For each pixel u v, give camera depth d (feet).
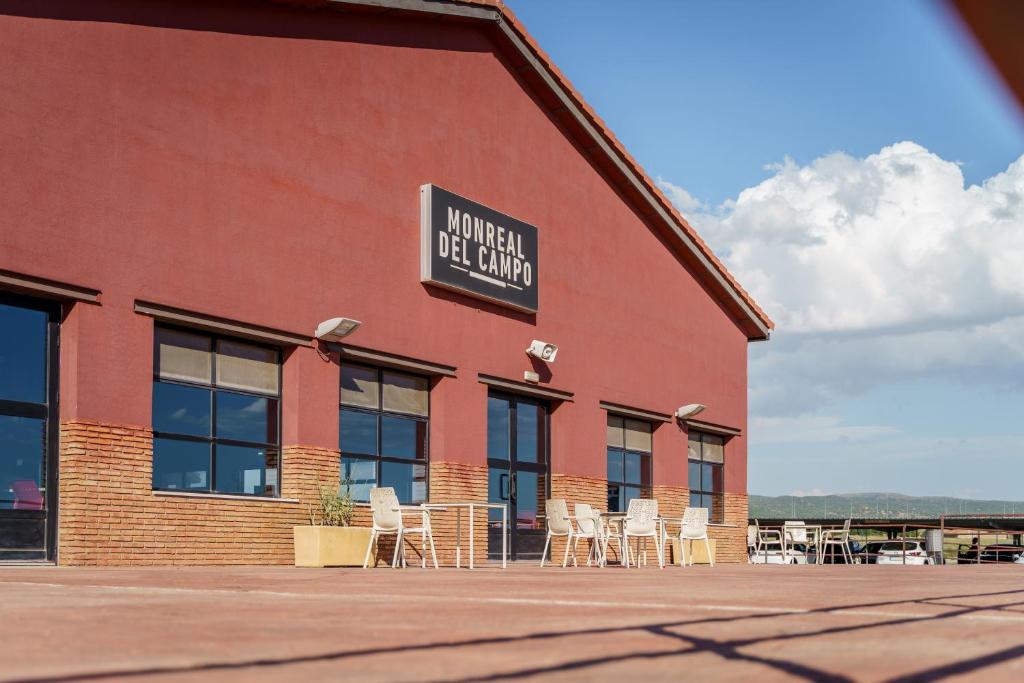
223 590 22.53
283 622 12.76
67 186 40.70
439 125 59.57
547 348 63.93
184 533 44.09
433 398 58.34
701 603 17.65
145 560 42.34
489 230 61.72
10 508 39.19
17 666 7.99
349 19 54.54
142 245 43.37
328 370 51.34
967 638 10.93
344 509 50.24
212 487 46.62
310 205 51.19
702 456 84.38
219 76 47.39
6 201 38.52
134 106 43.57
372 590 22.89
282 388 50.16
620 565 67.62
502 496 63.05
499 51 64.75
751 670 7.98
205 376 46.78
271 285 48.83
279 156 49.88
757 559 99.71
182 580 27.84
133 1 43.96
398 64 57.26
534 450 66.03
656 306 78.23
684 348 81.30
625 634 11.15
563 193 69.21
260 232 48.55
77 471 40.29
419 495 57.21
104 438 41.29
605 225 73.20
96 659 8.50
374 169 55.01
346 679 7.27
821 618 13.89
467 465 59.16
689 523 61.98
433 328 57.72
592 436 69.56
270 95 49.75
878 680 7.33
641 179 75.56
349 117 53.88
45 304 40.86
